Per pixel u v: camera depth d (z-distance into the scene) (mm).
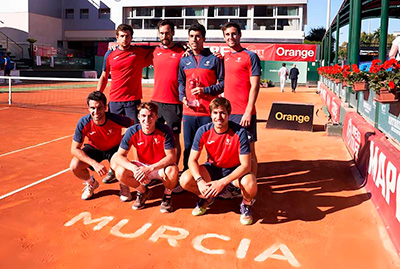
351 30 9617
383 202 3719
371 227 3516
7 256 2975
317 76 27219
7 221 3611
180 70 4453
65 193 4387
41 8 32594
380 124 4820
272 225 3582
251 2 29062
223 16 29875
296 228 3514
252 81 4125
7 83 23234
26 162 5688
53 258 2953
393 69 4078
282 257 2992
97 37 34188
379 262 2916
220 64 4309
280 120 8734
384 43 6777
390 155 3668
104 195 4355
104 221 3639
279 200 4227
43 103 13898
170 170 3756
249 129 4289
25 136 7691
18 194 4332
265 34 29234
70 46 36250
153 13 31578
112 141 4297
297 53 22938
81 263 2877
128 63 4871
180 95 4488
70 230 3438
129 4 31781
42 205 4016
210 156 3762
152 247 3133
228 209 3980
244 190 3520
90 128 4098
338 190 4527
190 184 3699
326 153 6359
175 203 4145
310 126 8500
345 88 8094
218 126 3469
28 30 31375
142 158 3984
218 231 3447
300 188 4613
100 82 5090
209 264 2873
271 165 5652
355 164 5527
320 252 3072
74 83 26156
